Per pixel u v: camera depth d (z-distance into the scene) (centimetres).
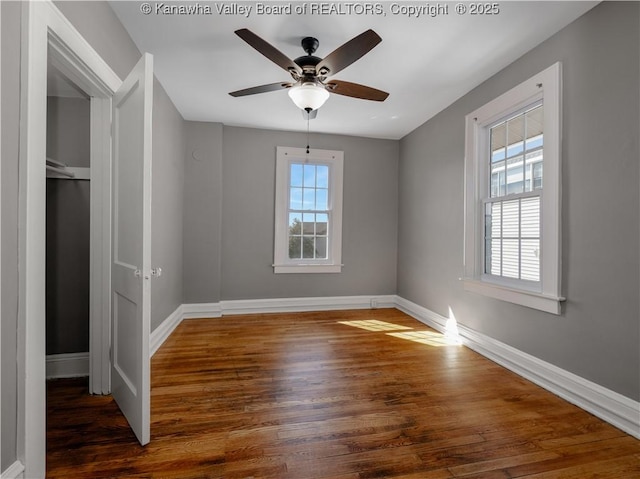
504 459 157
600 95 197
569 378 214
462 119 331
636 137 179
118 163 202
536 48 244
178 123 376
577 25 212
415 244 429
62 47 155
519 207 267
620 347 186
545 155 232
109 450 159
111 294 212
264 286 444
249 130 436
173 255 361
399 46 245
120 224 199
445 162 361
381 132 451
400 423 186
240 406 202
